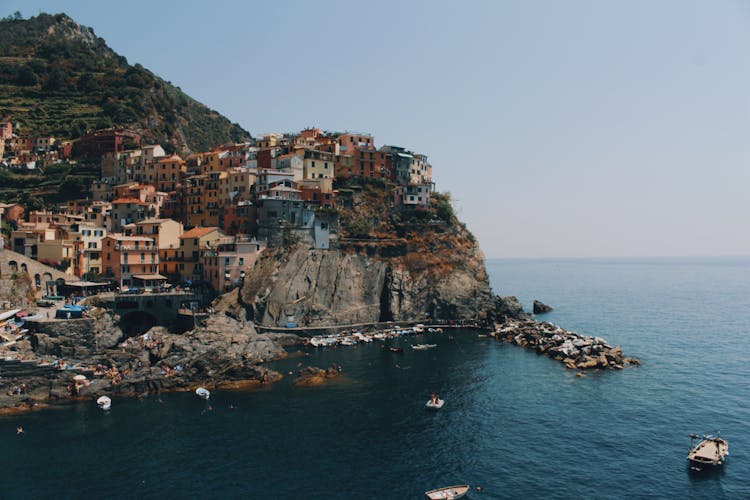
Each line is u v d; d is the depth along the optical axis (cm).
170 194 18300
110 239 14200
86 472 7050
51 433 8206
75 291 13088
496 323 16888
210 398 9819
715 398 9900
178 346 11006
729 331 16888
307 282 15275
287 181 16725
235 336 11906
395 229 18100
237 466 7250
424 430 8456
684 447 7850
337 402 9650
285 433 8300
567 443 7994
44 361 9862
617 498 6519
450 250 18475
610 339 15488
